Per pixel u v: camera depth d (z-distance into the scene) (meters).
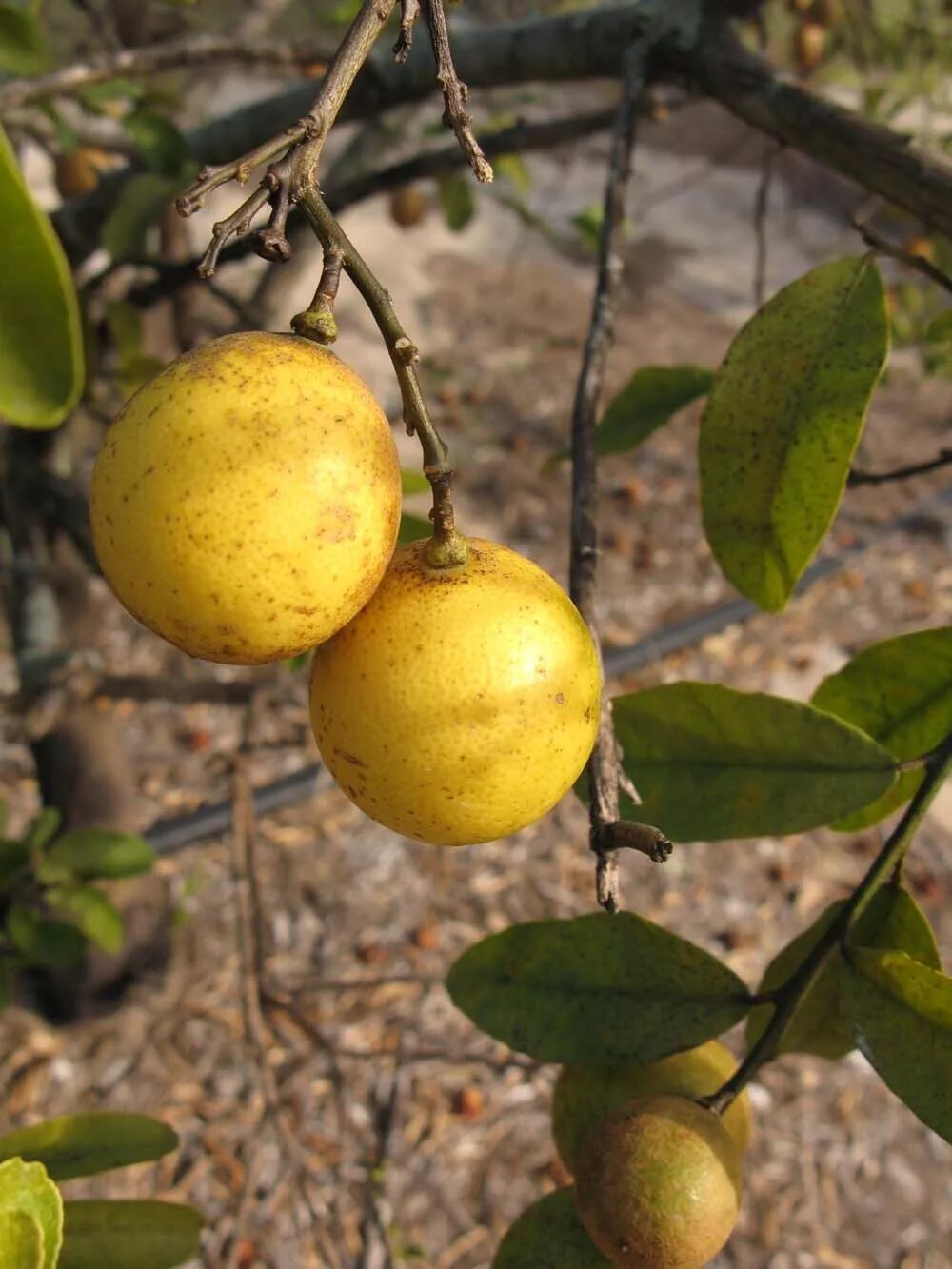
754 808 0.23
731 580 0.25
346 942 0.75
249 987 0.36
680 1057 0.23
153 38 0.57
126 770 0.61
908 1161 0.67
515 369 1.32
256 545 0.18
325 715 0.20
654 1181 0.20
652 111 0.41
